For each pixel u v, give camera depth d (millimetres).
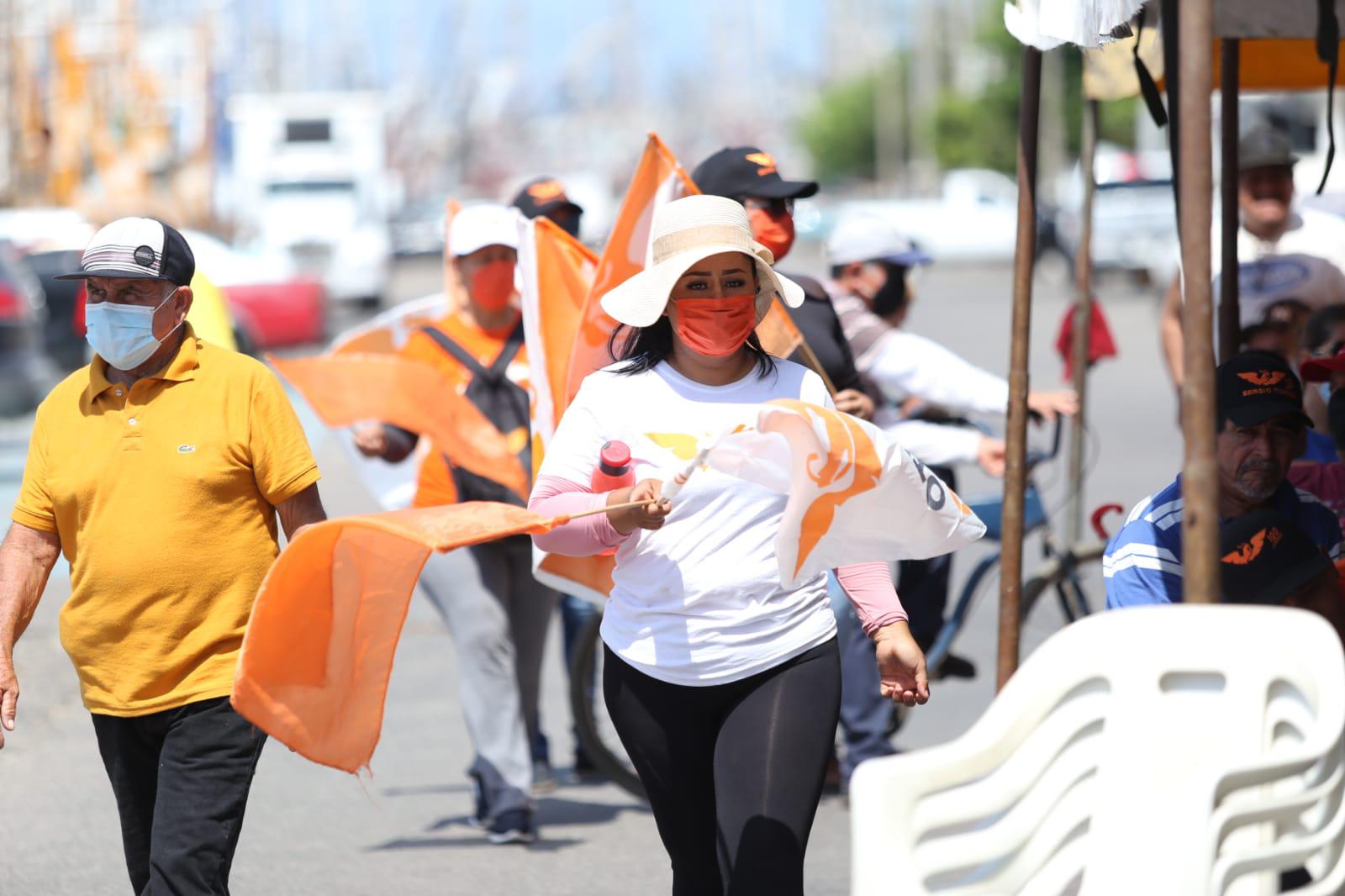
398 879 13203
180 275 9312
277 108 93812
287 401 9625
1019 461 10242
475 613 14016
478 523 8328
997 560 15828
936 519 8930
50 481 9547
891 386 14305
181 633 9383
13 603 9555
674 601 8828
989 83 135625
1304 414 9219
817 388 9195
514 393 14336
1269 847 6934
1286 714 7148
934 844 7023
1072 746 7266
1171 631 7191
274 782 16141
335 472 34750
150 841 9758
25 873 13375
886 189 171375
